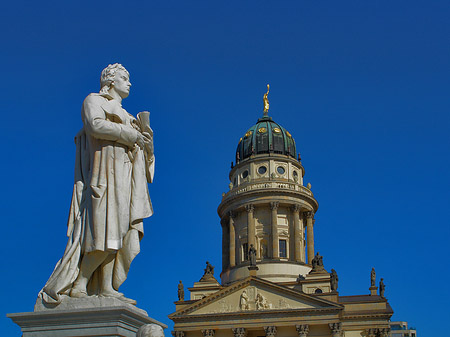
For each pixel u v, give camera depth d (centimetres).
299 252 12175
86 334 827
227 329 10075
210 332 10025
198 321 10156
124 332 844
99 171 919
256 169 12912
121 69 1018
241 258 12306
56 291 872
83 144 974
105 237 895
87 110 922
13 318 845
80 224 923
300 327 9712
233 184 13238
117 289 938
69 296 892
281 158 12912
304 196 12525
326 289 11169
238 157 13362
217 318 10094
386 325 10675
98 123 909
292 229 12412
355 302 10944
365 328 10725
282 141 13275
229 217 12744
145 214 948
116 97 1005
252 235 12200
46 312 838
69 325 838
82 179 960
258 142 13262
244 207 12406
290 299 10006
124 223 911
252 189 12412
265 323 9862
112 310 824
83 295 893
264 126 13625
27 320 844
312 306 9862
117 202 911
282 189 12288
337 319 9625
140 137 956
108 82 1000
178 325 10212
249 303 10125
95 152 929
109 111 940
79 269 912
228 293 10250
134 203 939
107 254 907
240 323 9969
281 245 12319
